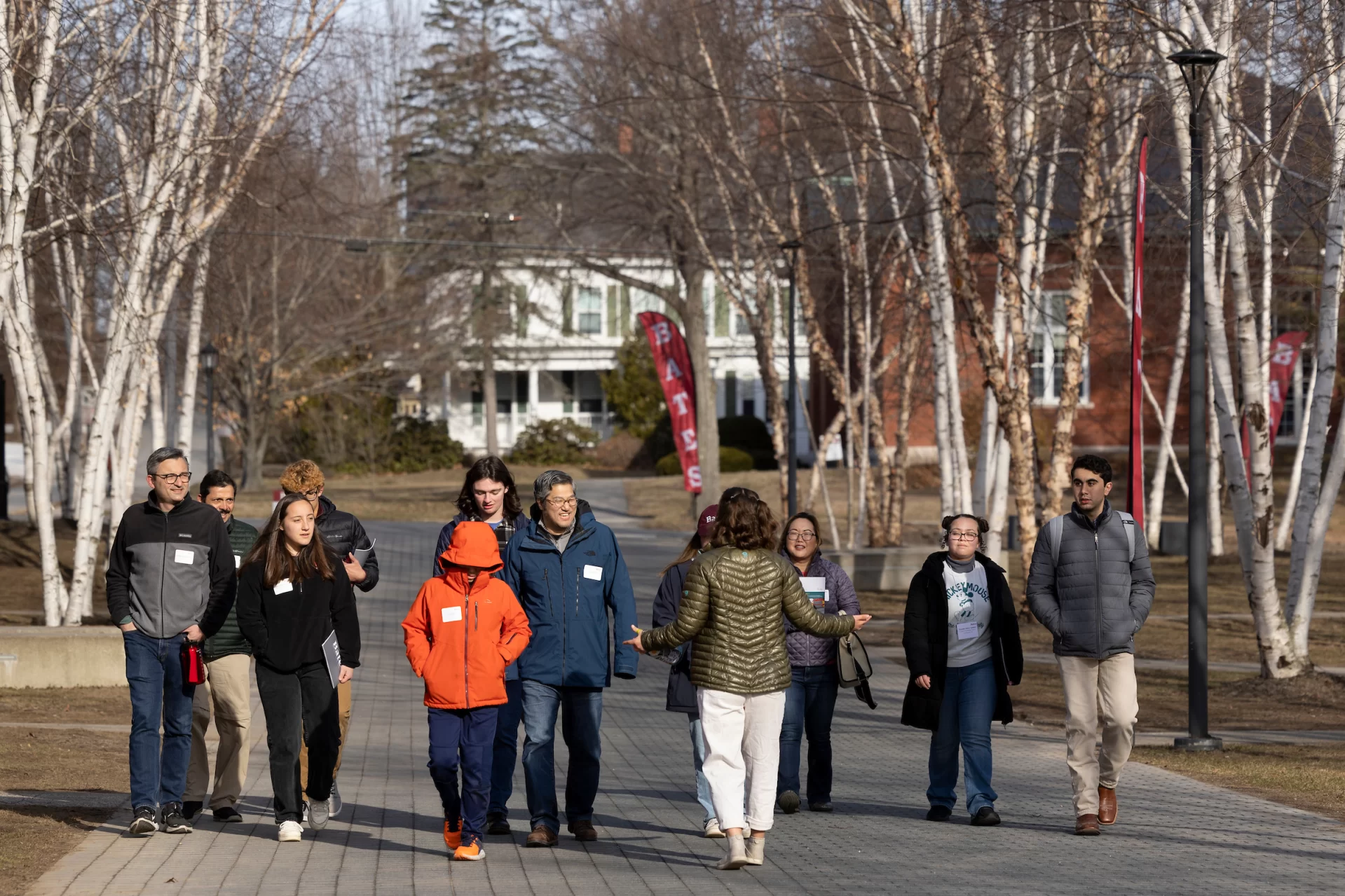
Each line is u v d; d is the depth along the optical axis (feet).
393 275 244.22
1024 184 114.01
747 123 145.18
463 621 39.45
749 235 153.07
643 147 172.65
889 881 36.04
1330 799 49.08
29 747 57.11
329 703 42.32
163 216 93.35
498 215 219.20
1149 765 56.75
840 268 157.38
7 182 76.54
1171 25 80.64
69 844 40.29
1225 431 80.28
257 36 92.02
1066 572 43.39
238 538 46.29
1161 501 171.53
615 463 327.26
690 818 46.96
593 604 42.16
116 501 100.27
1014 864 38.14
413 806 49.01
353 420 291.38
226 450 271.69
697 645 39.34
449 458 323.78
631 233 191.93
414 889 35.17
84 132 87.25
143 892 34.35
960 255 102.17
